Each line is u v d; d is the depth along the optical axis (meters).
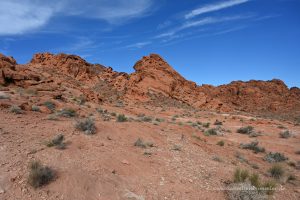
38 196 5.95
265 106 92.06
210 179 8.77
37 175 6.36
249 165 12.51
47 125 12.25
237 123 38.47
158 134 15.04
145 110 43.91
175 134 16.75
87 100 36.34
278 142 22.09
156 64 76.75
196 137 17.69
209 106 67.88
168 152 11.51
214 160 11.68
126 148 10.77
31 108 16.20
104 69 94.81
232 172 9.95
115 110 32.91
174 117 39.97
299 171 12.79
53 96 26.95
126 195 6.72
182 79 77.00
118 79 77.06
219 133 23.56
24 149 8.27
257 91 99.38
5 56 37.22
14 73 30.17
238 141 20.89
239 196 7.29
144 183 7.65
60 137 9.59
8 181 6.21
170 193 7.27
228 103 94.12
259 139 23.19
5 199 5.64
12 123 11.58
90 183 6.83
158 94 67.50
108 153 9.45
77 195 6.27
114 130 13.33
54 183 6.50
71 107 21.58
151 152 10.89
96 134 12.02
